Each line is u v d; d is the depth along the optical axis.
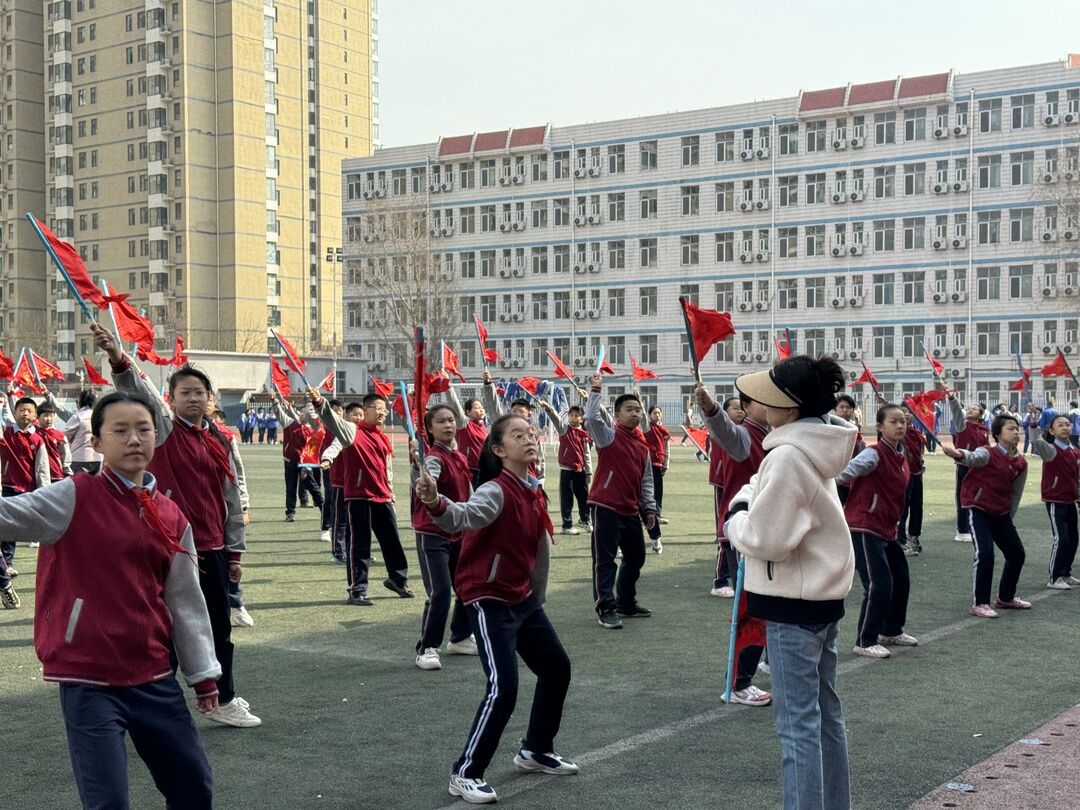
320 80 96.75
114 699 3.95
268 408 56.03
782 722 4.50
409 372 67.88
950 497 23.75
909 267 58.03
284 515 20.02
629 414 9.67
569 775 5.68
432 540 8.21
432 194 70.88
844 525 4.55
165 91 85.50
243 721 6.55
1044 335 55.03
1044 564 13.55
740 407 11.60
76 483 4.02
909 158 57.91
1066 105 54.16
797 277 60.72
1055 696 7.23
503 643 5.43
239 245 86.50
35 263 91.69
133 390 6.37
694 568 13.38
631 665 8.12
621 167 65.38
